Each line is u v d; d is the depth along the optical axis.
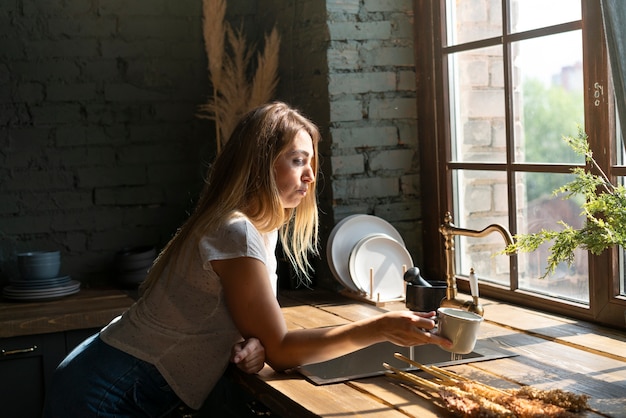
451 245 2.26
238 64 3.44
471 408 1.51
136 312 2.04
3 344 2.87
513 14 2.63
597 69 2.26
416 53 3.12
